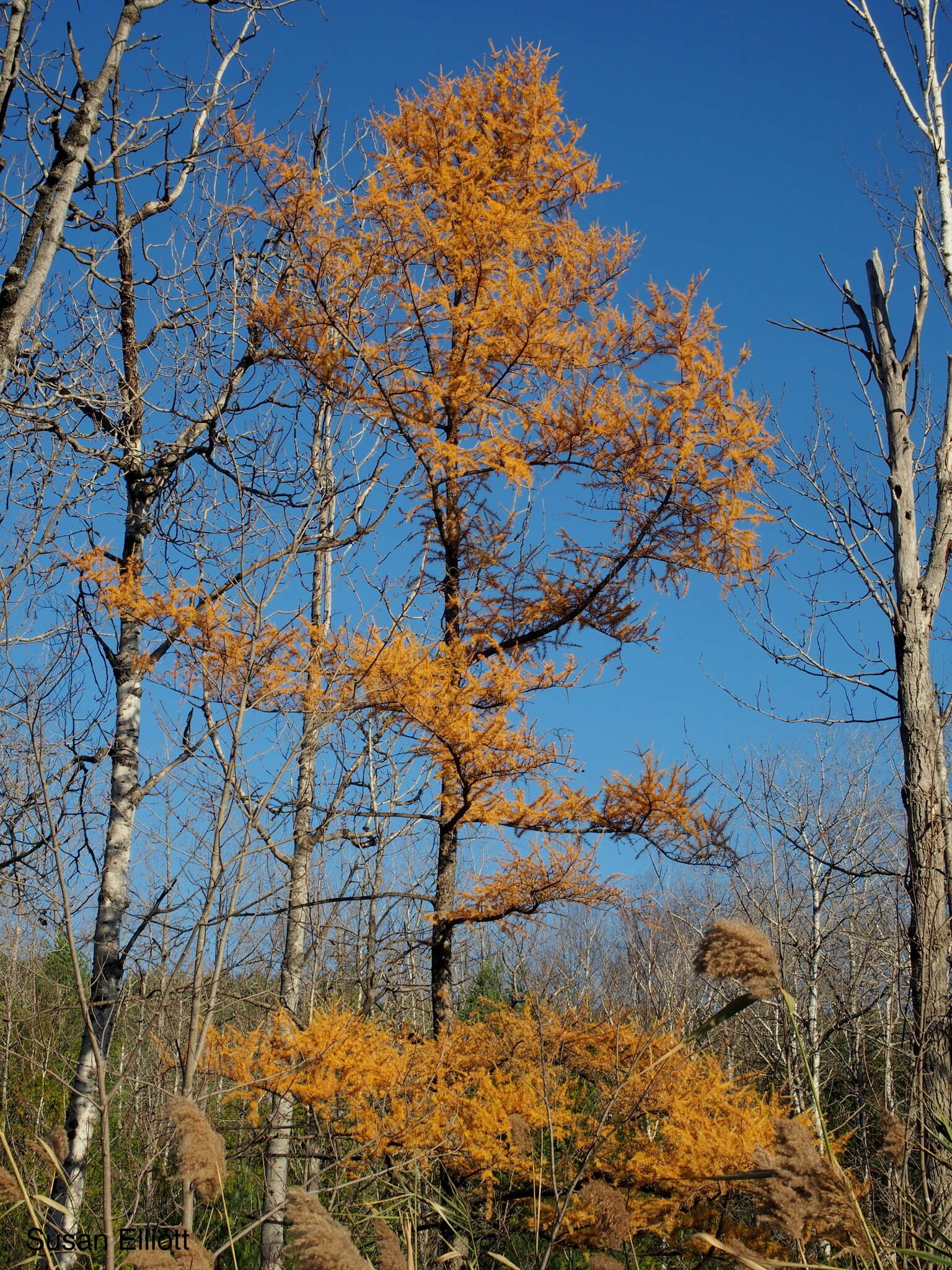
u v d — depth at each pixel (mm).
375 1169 5414
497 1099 5516
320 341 6637
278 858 7344
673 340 6332
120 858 6684
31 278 4566
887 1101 7238
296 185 6594
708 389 6141
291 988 7156
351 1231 4949
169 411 7379
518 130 6973
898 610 6078
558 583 7211
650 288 6277
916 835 5598
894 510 6250
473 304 6812
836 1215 2457
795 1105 7168
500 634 7422
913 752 5770
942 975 5246
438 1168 5812
